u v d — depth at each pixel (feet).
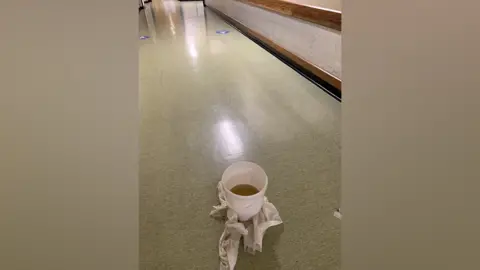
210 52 11.00
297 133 5.43
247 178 3.75
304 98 6.88
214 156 4.86
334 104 6.51
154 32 15.24
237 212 3.26
